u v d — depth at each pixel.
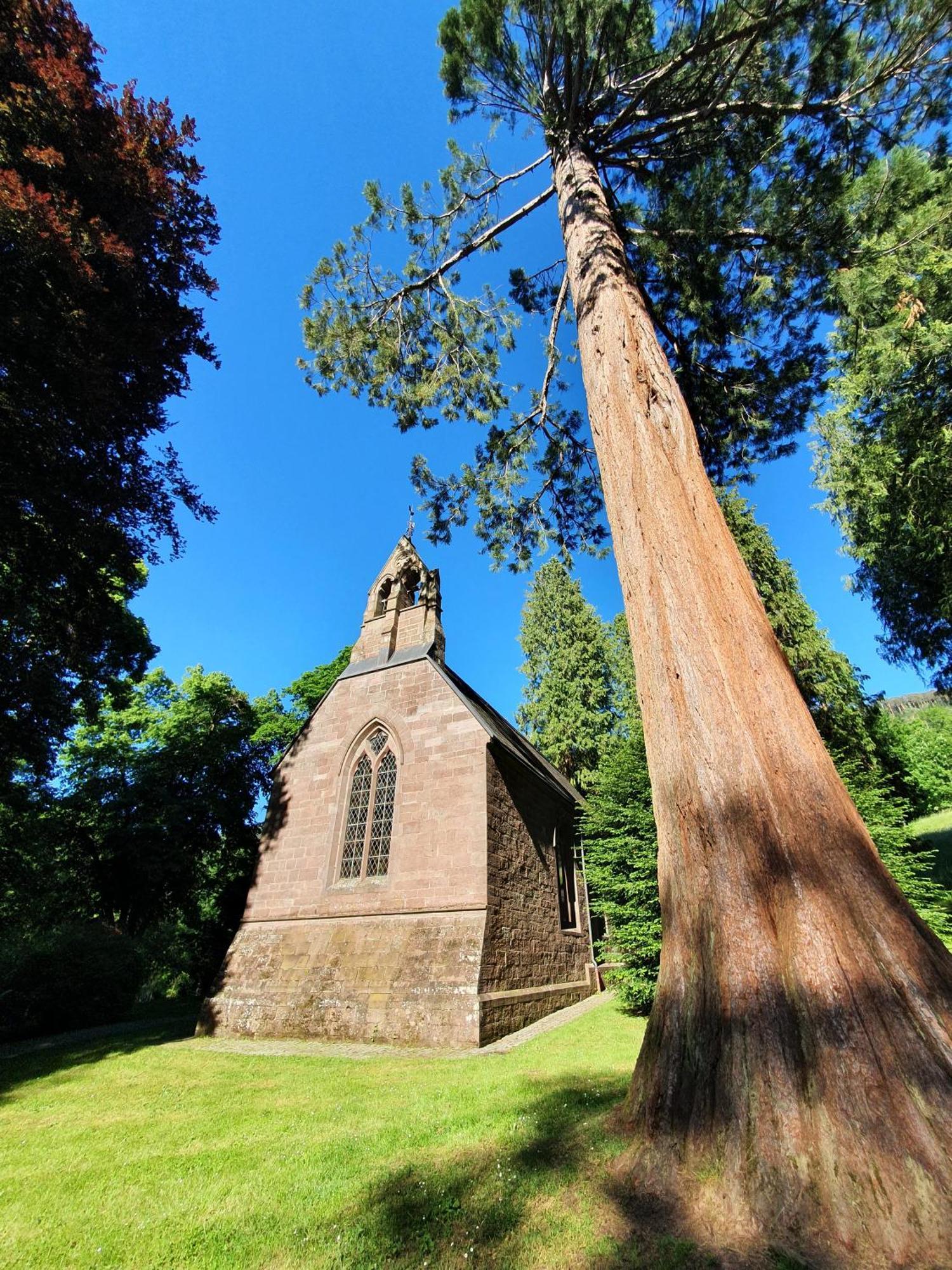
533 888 14.02
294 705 25.91
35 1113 6.70
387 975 10.96
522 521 13.01
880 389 9.94
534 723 30.59
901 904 3.18
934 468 10.40
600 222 7.53
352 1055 9.43
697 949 3.47
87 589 11.95
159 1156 4.78
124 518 11.81
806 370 10.09
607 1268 2.48
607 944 12.34
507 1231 2.86
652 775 4.39
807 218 8.61
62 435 10.18
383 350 11.55
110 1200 3.89
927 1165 2.30
